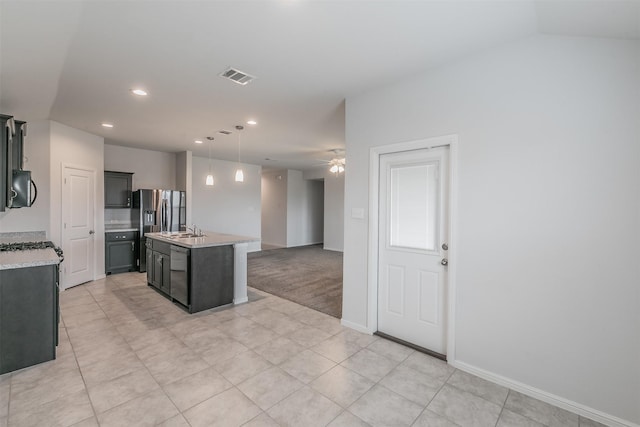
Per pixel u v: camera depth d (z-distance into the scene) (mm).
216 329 3207
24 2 1700
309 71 2678
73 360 2533
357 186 3215
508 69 2227
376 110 3043
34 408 1933
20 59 2414
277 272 6051
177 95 3258
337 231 9109
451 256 2508
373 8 1813
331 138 5332
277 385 2219
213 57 2439
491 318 2330
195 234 4746
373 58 2443
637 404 1830
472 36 2125
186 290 3701
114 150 6059
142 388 2158
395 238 3008
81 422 1814
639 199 1812
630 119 1830
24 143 4039
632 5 1522
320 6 1796
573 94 1994
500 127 2271
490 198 2322
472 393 2168
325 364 2521
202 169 7629
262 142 5719
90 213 4980
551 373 2082
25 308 2418
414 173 2857
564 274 2037
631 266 1837
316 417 1894
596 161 1926
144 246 5785
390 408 1989
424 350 2754
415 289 2871
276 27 2021
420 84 2707
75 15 1857
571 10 1705
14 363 2363
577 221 1990
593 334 1947
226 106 3621
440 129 2578
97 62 2508
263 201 10875
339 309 3879
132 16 1882
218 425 1811
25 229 4055
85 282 4914
